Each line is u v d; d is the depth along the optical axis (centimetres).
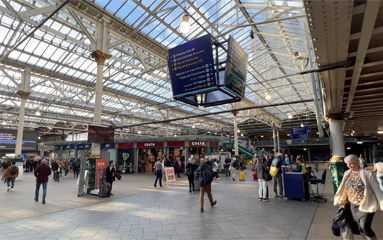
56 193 1029
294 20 1220
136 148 2336
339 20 300
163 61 1650
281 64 2070
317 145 4009
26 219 605
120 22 1223
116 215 633
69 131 4297
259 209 677
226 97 794
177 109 3089
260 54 1867
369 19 308
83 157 978
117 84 2145
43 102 2361
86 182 1004
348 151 3884
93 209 711
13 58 1593
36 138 2516
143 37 1371
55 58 1680
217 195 928
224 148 2788
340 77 492
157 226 527
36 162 2292
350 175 345
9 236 479
